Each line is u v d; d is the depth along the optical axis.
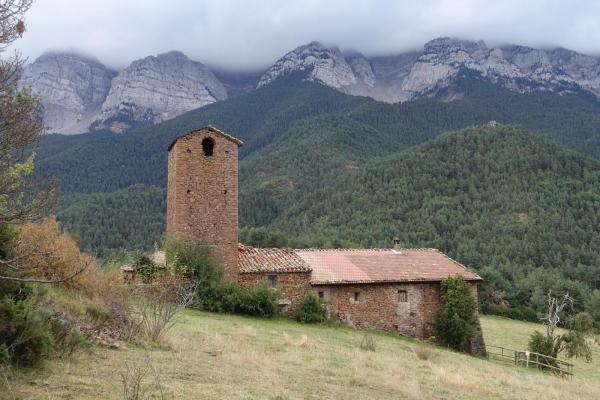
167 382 12.89
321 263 37.59
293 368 18.06
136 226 123.50
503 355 39.59
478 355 37.22
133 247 110.31
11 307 11.94
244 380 14.62
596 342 57.00
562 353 49.81
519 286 89.94
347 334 32.22
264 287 33.44
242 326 27.95
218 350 18.80
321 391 14.98
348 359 21.62
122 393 11.15
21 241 14.70
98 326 17.11
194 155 33.75
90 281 21.80
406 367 22.23
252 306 32.75
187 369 14.76
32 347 12.01
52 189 10.54
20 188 10.26
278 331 28.50
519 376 26.70
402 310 36.72
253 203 147.25
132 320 18.62
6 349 11.20
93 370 12.74
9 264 11.79
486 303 82.19
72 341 13.90
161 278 26.12
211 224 33.66
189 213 33.28
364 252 41.03
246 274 34.25
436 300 37.78
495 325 67.50
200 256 32.69
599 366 44.59
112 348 15.72
